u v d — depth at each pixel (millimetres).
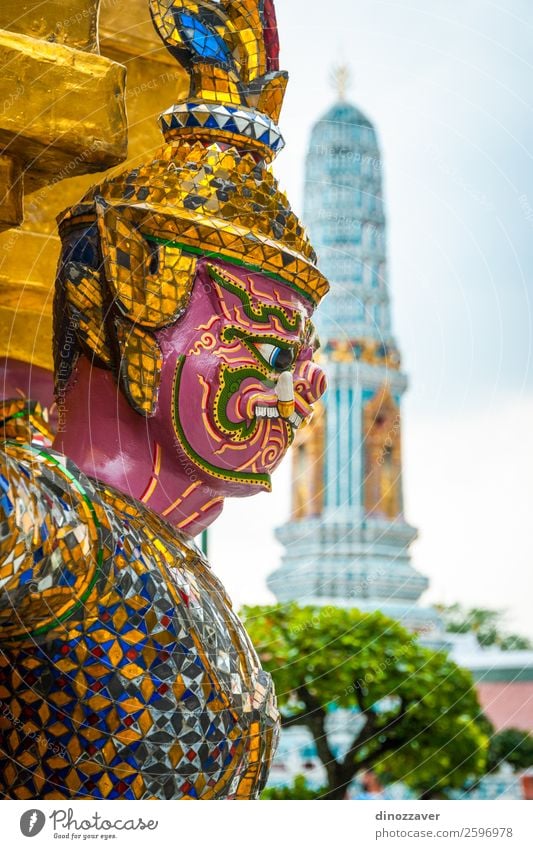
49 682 2928
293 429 3447
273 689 3447
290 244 3445
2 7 3283
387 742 12164
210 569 3381
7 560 2672
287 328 3375
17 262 4066
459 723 12656
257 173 3447
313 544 17828
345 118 20344
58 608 2865
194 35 3539
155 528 3180
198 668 3070
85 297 3227
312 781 12383
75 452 3264
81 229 3383
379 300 18094
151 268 3242
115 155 3258
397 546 18891
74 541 2836
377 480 19250
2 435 3604
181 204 3297
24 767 2953
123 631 2965
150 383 3195
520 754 18547
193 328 3262
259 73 3627
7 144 3146
